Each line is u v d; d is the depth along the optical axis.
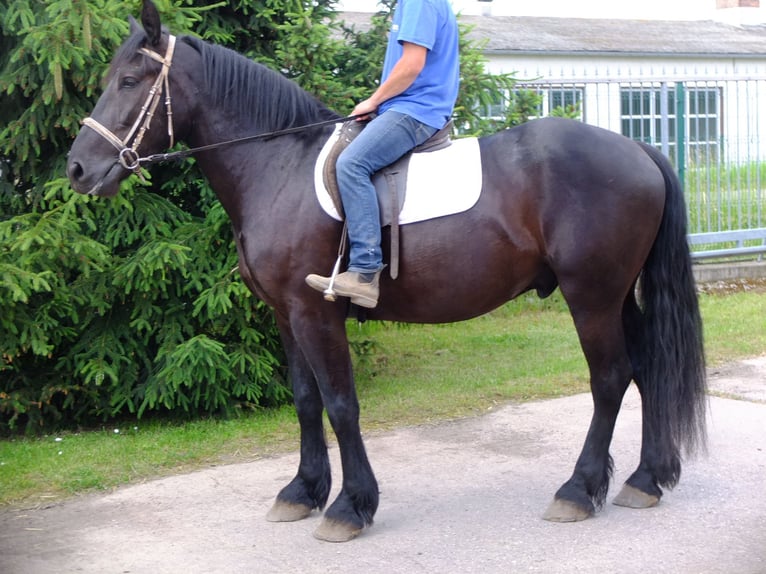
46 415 6.15
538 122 4.05
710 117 9.98
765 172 10.29
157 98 3.96
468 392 6.41
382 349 6.98
